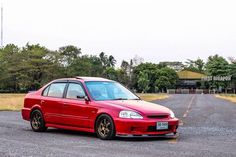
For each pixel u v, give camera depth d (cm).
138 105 1032
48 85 1205
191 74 15025
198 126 1398
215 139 1038
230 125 1448
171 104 3412
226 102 4078
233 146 913
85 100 1077
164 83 13238
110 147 888
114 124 1001
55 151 826
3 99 3506
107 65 16262
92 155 778
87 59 11338
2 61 9462
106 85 1140
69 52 10794
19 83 9338
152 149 860
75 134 1133
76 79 1145
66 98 1131
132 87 12925
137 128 985
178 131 1226
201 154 798
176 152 820
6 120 1564
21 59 9462
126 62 13800
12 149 850
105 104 1035
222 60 13950
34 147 881
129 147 888
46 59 9719
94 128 1048
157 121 1001
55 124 1149
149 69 13538
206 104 3466
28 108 1223
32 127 1204
